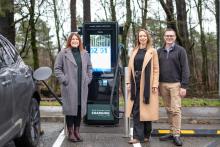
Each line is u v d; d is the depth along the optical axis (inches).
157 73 233.3
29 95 204.8
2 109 159.9
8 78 172.1
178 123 235.8
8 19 556.1
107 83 277.6
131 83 235.9
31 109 211.0
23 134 204.7
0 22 551.8
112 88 262.7
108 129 273.3
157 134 256.7
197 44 1100.5
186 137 257.6
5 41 201.3
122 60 283.3
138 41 236.2
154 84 232.1
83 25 279.7
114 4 800.9
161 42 797.9
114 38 279.0
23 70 204.4
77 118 240.8
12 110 174.7
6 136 165.6
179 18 663.8
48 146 231.6
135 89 234.2
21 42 756.0
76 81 235.3
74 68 235.8
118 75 276.7
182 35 660.1
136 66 233.9
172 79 234.2
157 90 233.1
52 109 344.8
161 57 235.5
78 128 242.7
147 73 231.6
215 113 333.1
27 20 689.0
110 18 857.5
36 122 221.6
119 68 275.1
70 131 241.9
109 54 279.3
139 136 237.0
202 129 265.7
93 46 280.7
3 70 171.2
